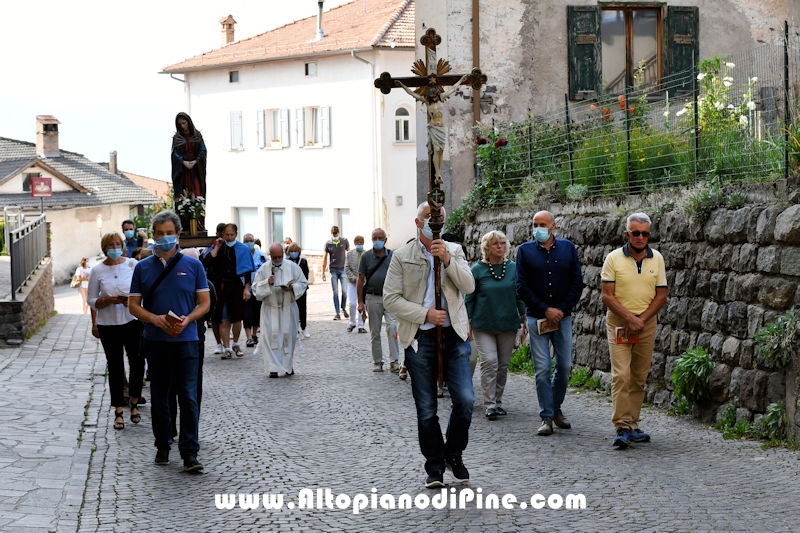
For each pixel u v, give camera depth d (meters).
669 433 10.35
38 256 23.52
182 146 22.98
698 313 11.30
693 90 12.90
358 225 42.94
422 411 8.29
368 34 42.06
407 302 8.23
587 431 10.62
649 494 7.94
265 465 9.38
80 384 13.73
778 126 11.53
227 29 56.81
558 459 9.31
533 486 8.31
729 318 10.62
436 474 8.31
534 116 19.39
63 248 61.41
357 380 14.73
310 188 44.97
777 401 9.80
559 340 10.62
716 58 13.66
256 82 47.16
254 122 47.44
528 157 17.92
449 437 8.43
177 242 9.33
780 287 9.88
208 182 50.56
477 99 21.09
